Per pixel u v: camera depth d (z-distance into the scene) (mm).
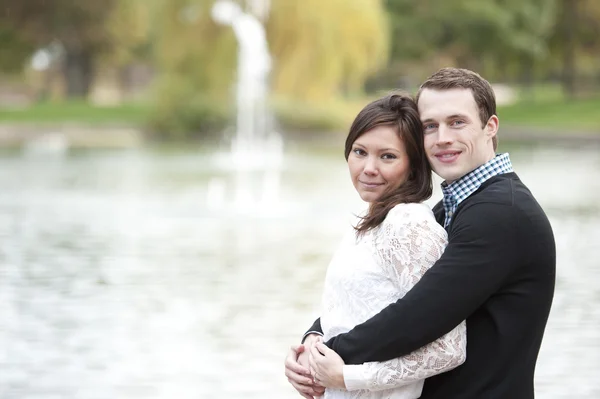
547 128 46094
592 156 31188
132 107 54188
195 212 16188
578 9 59031
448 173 3023
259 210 16438
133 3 58500
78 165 28234
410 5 60094
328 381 2953
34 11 58469
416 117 3070
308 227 14180
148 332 7559
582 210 16031
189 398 5836
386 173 3078
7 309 8422
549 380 6203
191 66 40219
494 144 3156
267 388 6043
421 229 2922
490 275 2830
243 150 36094
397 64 67125
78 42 61469
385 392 2971
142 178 23500
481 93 3018
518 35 57969
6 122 48344
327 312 3078
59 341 7285
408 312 2822
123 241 12680
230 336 7422
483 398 2875
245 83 40781
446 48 62688
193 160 30516
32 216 15594
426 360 2848
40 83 77562
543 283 2889
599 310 8219
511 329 2871
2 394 5930
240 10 38500
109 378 6293
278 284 9594
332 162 29891
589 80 67000
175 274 10188
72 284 9641
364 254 2994
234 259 11156
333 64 38188
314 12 37719
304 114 42406
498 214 2869
